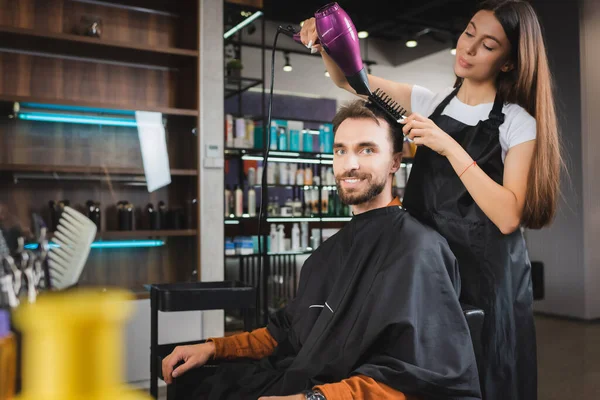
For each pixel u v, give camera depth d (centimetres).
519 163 133
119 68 361
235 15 390
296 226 519
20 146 324
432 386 103
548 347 415
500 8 134
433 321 111
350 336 115
